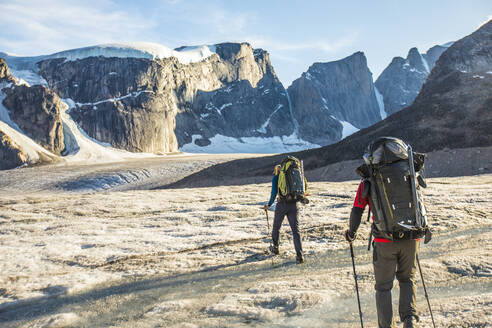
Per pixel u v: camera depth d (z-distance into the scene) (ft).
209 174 220.23
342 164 178.70
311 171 185.47
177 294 16.75
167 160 330.95
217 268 21.42
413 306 10.07
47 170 288.51
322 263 21.16
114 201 60.75
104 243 28.25
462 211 37.86
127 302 15.98
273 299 14.83
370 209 10.63
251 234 30.60
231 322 12.96
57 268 22.13
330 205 46.93
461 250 21.94
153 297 16.51
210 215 41.93
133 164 309.22
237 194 68.95
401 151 10.16
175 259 23.36
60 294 17.51
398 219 9.86
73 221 41.24
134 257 24.30
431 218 34.55
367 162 10.48
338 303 14.25
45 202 61.82
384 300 10.37
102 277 20.06
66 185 245.65
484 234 26.76
